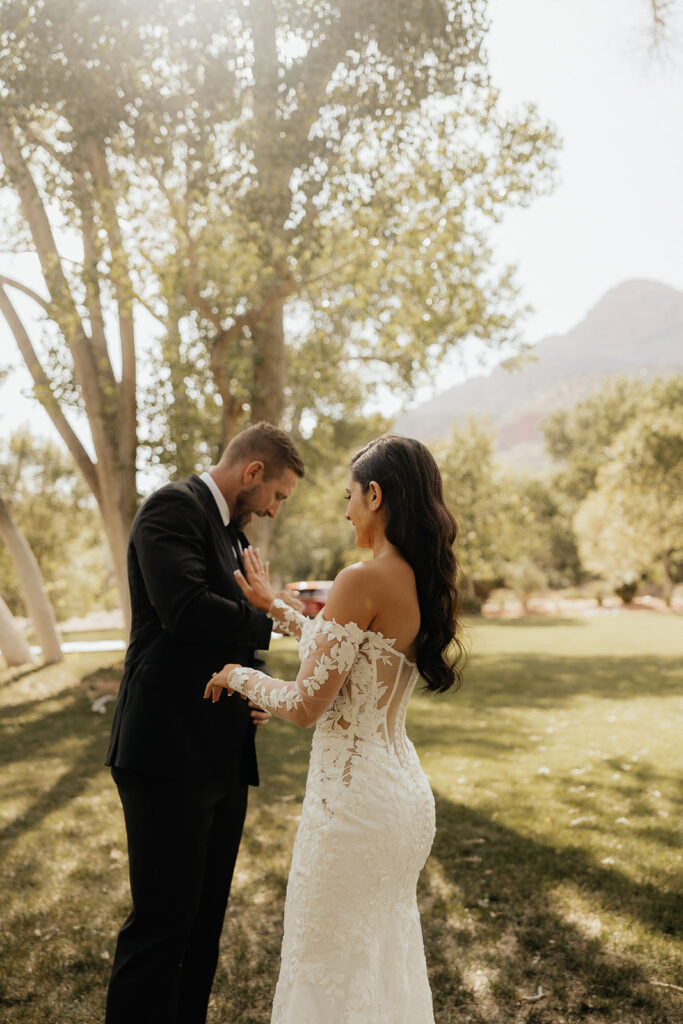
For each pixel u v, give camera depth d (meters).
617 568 34.78
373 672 2.06
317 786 2.07
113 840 4.78
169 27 7.50
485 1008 2.80
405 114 7.98
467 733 7.78
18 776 6.60
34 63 7.65
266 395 11.08
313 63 7.52
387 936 2.04
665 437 31.86
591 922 3.44
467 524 29.77
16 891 4.00
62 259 10.06
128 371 11.62
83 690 11.20
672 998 2.83
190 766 2.38
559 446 60.38
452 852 4.32
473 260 10.45
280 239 8.64
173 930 2.31
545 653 15.15
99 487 11.98
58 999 2.94
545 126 8.66
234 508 2.69
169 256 9.84
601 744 7.03
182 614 2.30
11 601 25.81
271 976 3.07
